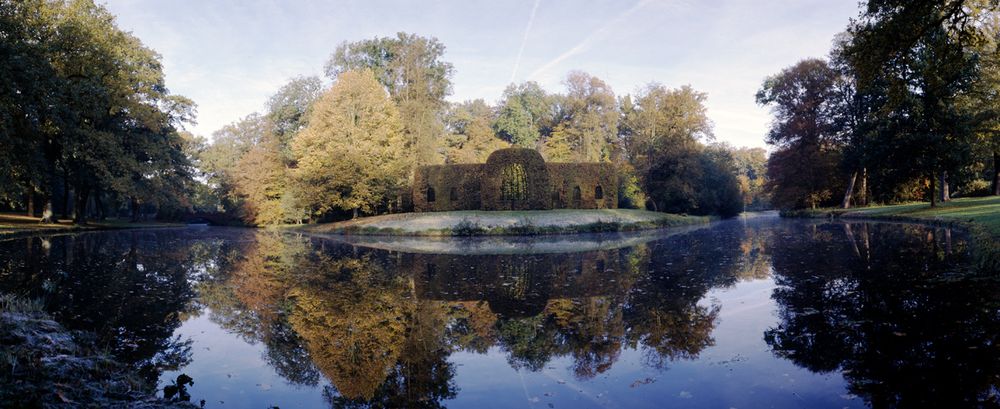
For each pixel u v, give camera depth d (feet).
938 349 19.04
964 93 90.79
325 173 123.24
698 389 16.55
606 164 137.28
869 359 18.39
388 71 164.86
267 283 39.55
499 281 39.09
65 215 141.69
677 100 163.73
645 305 29.35
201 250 69.72
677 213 176.04
